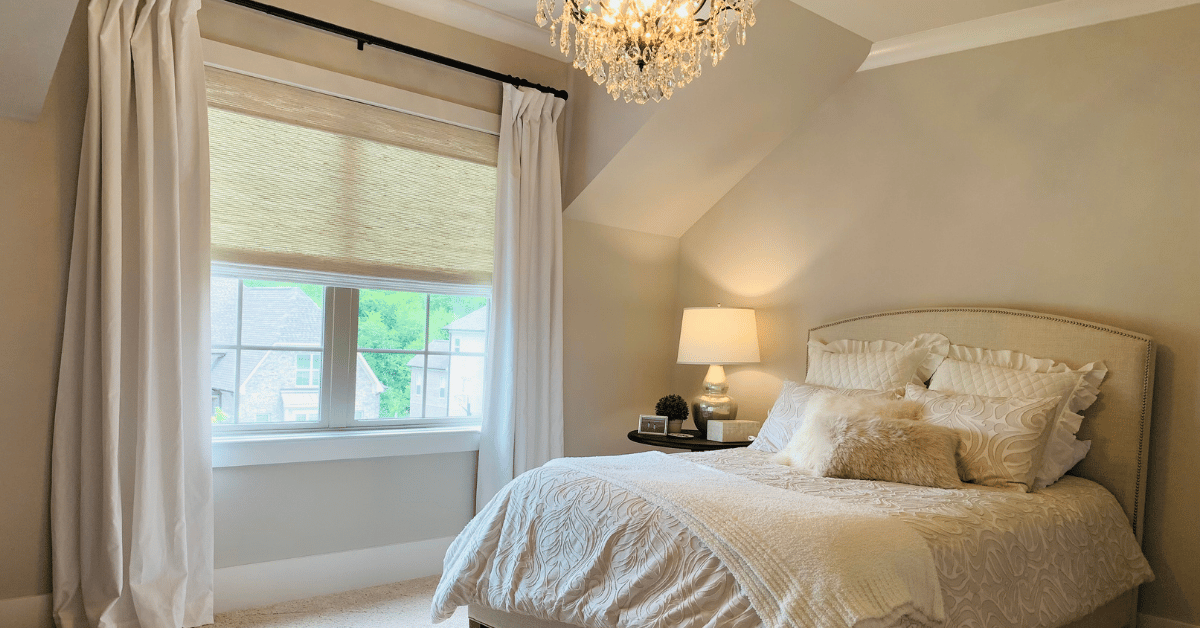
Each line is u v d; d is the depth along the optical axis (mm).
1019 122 3660
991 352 3566
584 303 4566
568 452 4492
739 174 4734
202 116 3021
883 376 3676
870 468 2885
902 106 4074
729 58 3803
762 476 2842
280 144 3377
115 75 2785
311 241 3467
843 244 4285
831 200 4348
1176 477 3160
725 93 4012
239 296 3406
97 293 2797
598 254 4637
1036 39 3625
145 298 2811
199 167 3018
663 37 2164
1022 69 3662
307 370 3596
